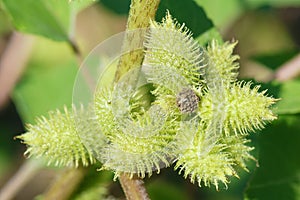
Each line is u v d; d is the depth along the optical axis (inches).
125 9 18.7
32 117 17.8
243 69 21.5
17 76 19.6
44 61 19.5
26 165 16.8
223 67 12.2
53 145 12.1
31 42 19.5
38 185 20.0
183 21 13.6
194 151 11.7
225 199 19.0
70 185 13.3
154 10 11.7
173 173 17.6
